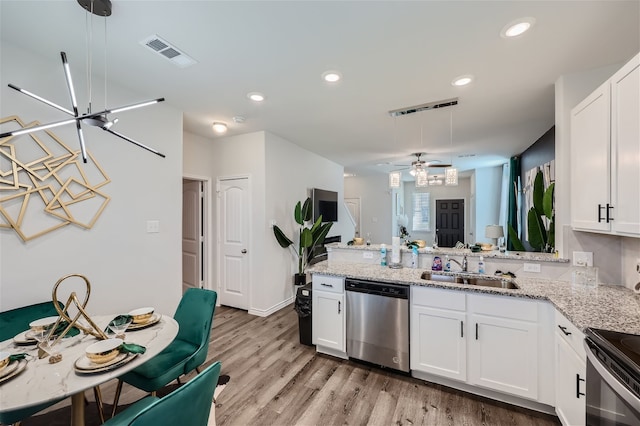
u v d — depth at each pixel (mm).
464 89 2625
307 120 3475
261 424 1906
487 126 3727
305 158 5023
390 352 2475
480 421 1933
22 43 1941
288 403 2115
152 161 2824
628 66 1550
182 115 3154
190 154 4023
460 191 9375
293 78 2412
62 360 1381
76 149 2262
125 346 1423
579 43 1909
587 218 1989
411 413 2012
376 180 8539
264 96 2775
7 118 1930
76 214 2262
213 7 1582
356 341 2625
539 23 1710
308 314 3020
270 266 4035
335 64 2189
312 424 1907
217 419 1944
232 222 4215
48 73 2115
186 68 2256
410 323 2408
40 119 2074
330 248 3428
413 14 1642
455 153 5406
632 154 1529
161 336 1647
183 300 2250
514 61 2141
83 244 2307
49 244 2121
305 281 4559
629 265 2119
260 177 3936
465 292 2193
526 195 5020
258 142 3949
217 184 4297
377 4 1561
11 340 1599
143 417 826
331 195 5805
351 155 5543
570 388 1661
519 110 3141
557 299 1886
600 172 1829
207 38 1873
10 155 1939
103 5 1542
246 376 2465
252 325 3607
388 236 8344
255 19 1684
